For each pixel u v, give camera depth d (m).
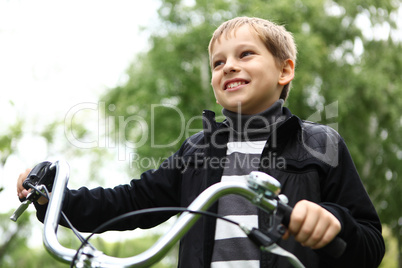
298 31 14.22
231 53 1.85
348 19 15.62
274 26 1.98
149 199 1.84
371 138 15.62
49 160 1.63
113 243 18.98
